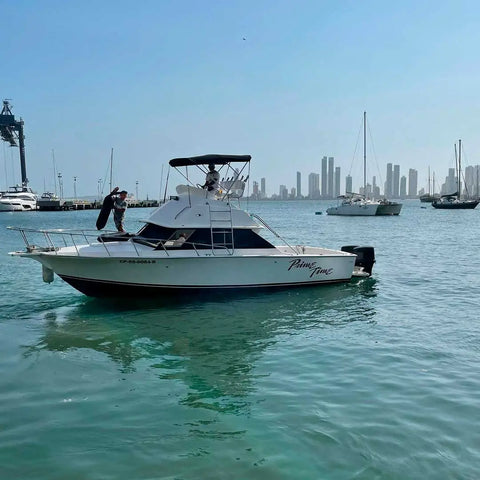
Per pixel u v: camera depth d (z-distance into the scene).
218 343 9.72
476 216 72.69
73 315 11.84
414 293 14.58
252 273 13.79
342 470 5.21
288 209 131.75
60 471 5.20
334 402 6.90
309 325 11.02
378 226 51.38
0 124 106.62
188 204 13.58
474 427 6.12
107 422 6.33
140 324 11.04
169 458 5.46
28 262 21.19
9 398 7.06
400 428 6.12
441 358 8.70
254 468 5.26
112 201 14.25
